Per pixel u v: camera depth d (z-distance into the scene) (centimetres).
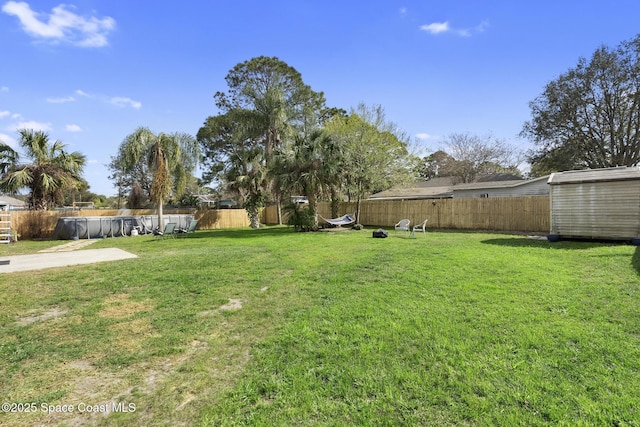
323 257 720
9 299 425
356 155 1614
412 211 1634
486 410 186
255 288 476
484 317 324
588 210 880
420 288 437
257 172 1839
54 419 188
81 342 295
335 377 226
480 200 1404
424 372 228
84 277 545
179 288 477
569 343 265
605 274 484
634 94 1794
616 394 196
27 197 1603
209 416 189
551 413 180
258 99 2006
